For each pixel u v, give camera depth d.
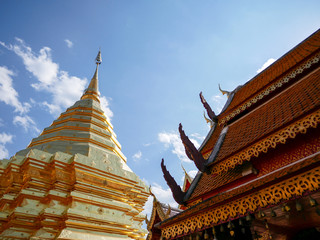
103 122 19.56
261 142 4.90
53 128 17.78
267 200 3.68
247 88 9.42
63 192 11.98
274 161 5.12
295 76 6.68
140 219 15.68
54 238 10.41
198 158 6.13
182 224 5.32
